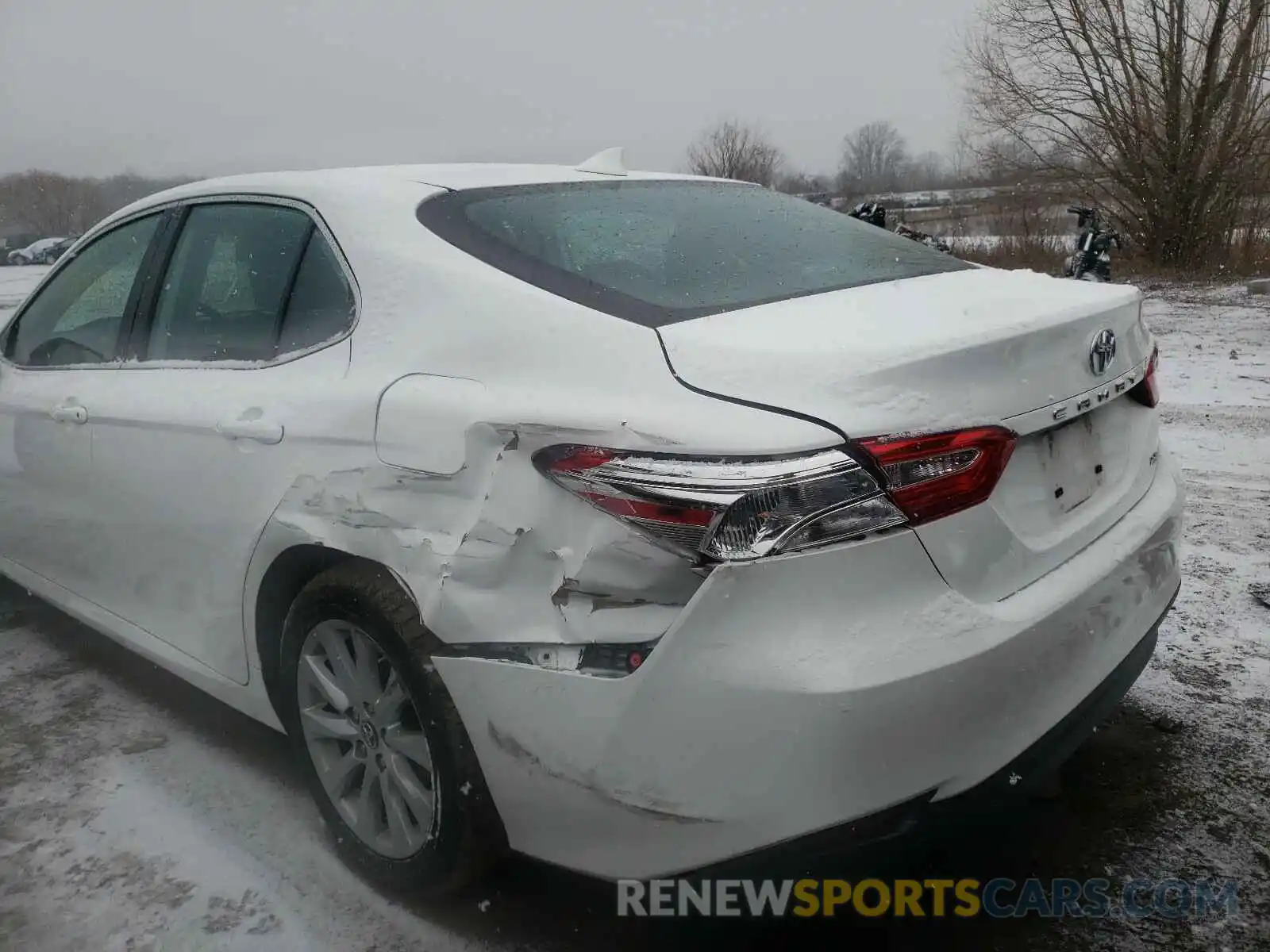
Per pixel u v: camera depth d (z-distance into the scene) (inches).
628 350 80.4
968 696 74.2
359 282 99.7
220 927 95.3
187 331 119.1
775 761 70.6
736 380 75.3
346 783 101.5
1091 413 93.2
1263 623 144.2
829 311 84.6
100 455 123.0
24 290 819.4
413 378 89.7
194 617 115.3
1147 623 94.5
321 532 93.5
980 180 780.6
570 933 93.0
